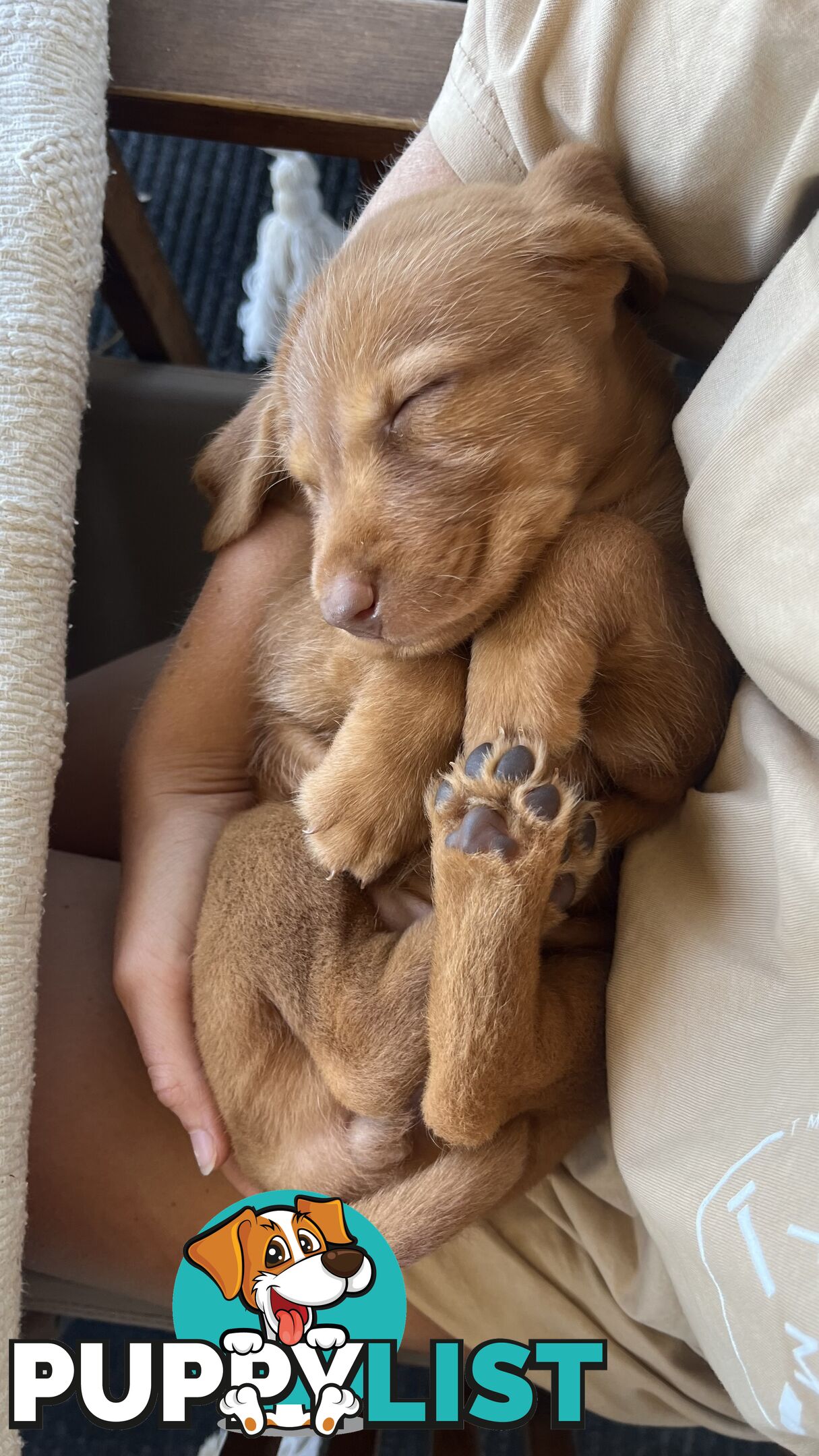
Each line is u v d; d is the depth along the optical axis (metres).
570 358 0.35
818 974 0.29
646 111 0.33
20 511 0.38
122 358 0.62
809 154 0.31
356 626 0.35
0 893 0.36
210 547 0.45
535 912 0.34
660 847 0.35
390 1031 0.37
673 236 0.35
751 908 0.31
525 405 0.35
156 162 0.77
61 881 0.46
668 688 0.35
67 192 0.41
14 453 0.39
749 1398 0.31
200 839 0.44
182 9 0.45
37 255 0.40
